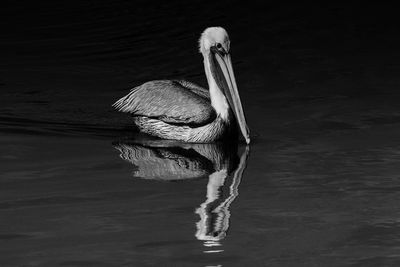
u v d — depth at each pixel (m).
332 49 21.08
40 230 10.60
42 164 13.44
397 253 9.86
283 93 17.77
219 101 15.18
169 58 20.73
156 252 9.91
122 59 20.62
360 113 16.20
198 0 26.03
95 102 17.34
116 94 17.97
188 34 22.64
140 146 14.70
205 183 12.52
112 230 10.60
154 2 26.00
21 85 18.52
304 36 22.20
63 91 18.12
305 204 11.50
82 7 25.53
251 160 13.69
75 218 11.03
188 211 11.30
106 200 11.75
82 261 9.66
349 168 13.02
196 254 9.85
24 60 20.58
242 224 10.80
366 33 22.33
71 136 15.09
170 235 10.45
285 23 23.38
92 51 21.33
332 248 10.02
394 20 23.41
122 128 15.77
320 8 24.78
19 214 11.17
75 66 20.09
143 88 15.74
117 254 9.85
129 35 22.66
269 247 10.05
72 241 10.24
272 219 10.96
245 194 11.98
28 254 9.86
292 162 13.45
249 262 9.63
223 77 15.28
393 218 10.94
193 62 20.39
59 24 23.72
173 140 15.20
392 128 15.18
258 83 18.58
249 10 24.72
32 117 16.20
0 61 20.50
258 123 15.84
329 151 13.95
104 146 14.55
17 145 14.44
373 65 19.69
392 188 12.08
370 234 10.42
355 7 24.78
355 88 17.95
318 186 12.23
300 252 9.89
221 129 15.05
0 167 13.25
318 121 15.80
